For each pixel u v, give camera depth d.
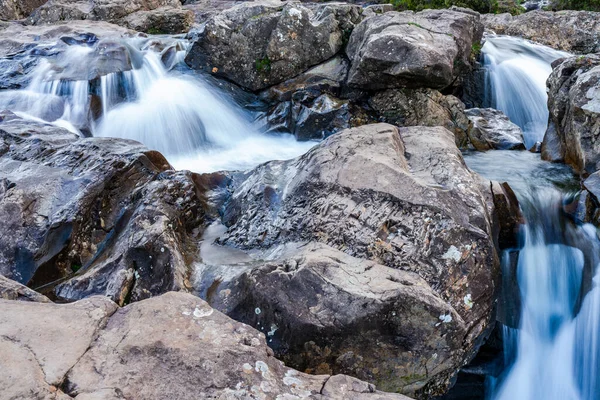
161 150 7.79
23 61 9.22
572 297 4.90
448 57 7.41
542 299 4.86
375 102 7.84
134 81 8.65
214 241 4.70
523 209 5.26
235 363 2.71
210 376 2.62
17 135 5.71
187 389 2.54
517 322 4.68
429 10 8.80
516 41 11.30
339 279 3.64
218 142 8.16
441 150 4.89
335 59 8.59
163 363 2.65
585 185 5.10
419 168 4.73
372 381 3.67
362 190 4.35
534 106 9.10
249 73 8.57
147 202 4.62
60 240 4.42
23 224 4.42
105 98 8.34
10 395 2.34
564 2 15.30
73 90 8.27
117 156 5.00
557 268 4.98
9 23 12.83
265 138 8.24
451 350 3.70
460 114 7.79
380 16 8.33
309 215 4.40
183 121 8.04
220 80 8.77
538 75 9.40
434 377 3.91
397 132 5.27
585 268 4.83
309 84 8.27
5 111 6.74
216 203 5.28
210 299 3.88
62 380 2.49
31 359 2.57
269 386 2.65
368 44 7.40
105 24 11.96
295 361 3.61
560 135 6.68
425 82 7.47
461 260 4.05
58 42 9.82
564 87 6.60
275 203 4.71
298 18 8.34
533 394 4.46
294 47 8.40
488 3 15.00
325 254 3.91
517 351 4.58
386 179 4.35
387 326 3.53
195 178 5.38
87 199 4.61
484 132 7.70
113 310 3.04
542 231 5.16
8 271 4.28
